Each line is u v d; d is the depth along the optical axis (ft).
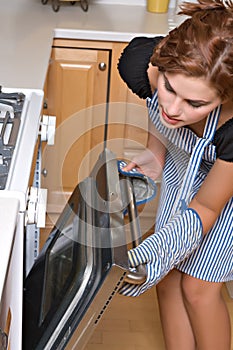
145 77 5.01
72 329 3.42
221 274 5.57
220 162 4.61
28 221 4.22
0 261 3.23
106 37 8.00
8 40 7.37
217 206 4.70
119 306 7.70
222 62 3.58
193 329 6.03
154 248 4.06
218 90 3.72
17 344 4.22
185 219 4.53
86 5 8.81
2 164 4.23
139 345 7.09
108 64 8.20
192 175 4.97
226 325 5.94
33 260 5.16
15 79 5.98
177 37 3.76
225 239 5.41
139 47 5.09
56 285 3.86
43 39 7.50
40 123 5.28
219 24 3.67
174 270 5.85
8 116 4.89
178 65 3.65
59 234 4.28
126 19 8.66
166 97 3.92
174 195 5.53
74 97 8.41
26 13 8.56
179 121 4.04
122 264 3.25
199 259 5.51
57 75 8.22
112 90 8.38
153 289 8.05
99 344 7.04
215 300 5.74
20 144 4.56
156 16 8.93
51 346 3.53
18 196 3.89
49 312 3.66
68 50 8.08
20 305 4.15
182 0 8.74
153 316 7.57
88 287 3.34
